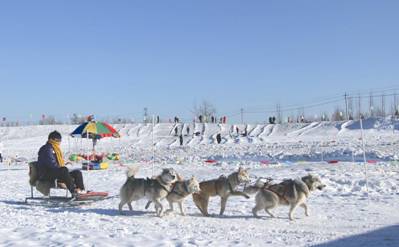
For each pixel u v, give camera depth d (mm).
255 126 67000
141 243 7402
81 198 12078
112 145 52812
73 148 49250
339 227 8852
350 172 17391
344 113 80188
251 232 8398
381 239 7613
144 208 11469
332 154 27641
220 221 9633
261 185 10180
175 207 11648
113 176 20703
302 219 9773
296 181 9891
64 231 8422
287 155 28594
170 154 36031
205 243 7355
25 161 35344
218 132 63594
